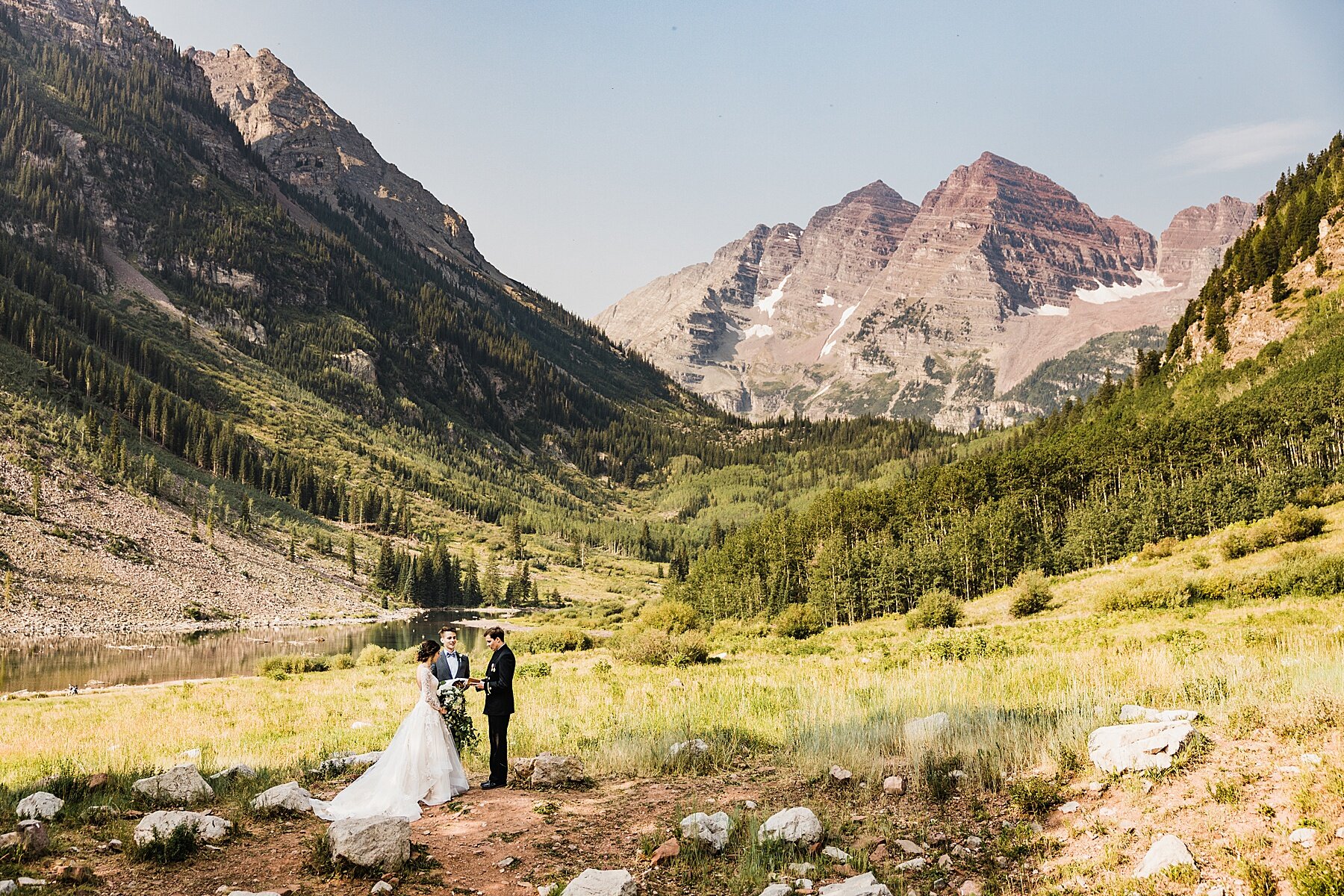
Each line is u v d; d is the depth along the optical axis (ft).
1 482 366.22
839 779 37.29
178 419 607.78
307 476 654.12
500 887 26.17
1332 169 586.04
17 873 25.67
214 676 181.57
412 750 36.63
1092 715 40.55
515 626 390.01
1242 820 25.85
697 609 362.33
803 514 414.00
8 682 169.17
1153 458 343.87
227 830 31.50
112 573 344.08
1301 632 81.76
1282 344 432.66
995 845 28.14
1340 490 226.17
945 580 275.80
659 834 30.40
